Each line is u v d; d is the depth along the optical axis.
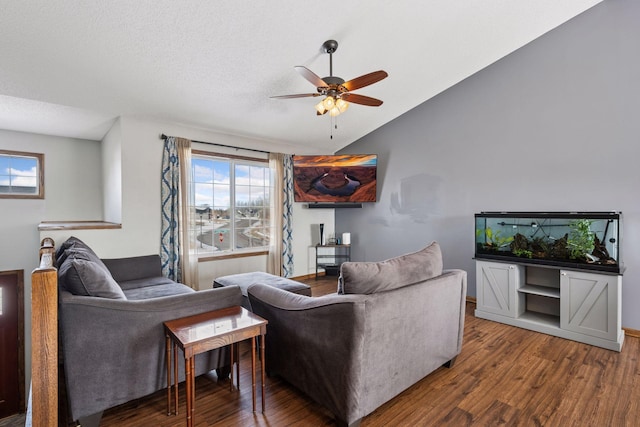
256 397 2.09
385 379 1.87
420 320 2.09
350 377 1.69
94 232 3.50
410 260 2.15
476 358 2.65
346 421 1.70
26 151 4.27
